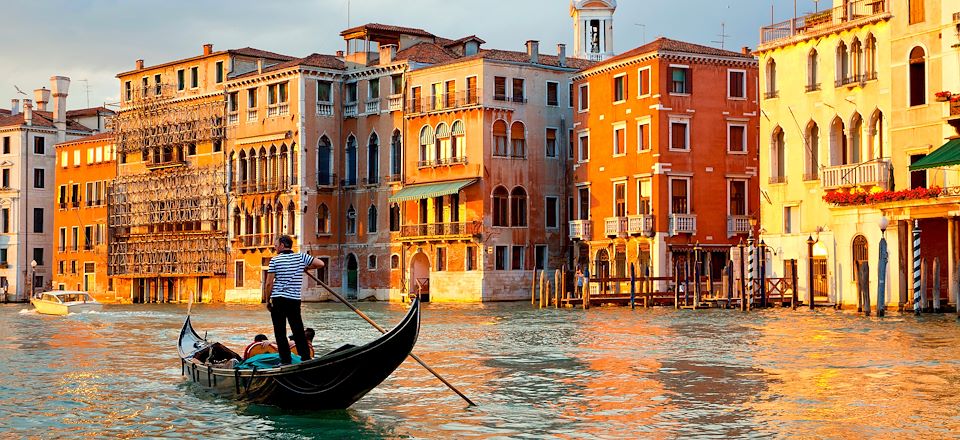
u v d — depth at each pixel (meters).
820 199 45.16
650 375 21.88
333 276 68.00
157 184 77.00
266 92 69.38
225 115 72.25
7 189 86.94
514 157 60.84
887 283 39.56
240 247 70.81
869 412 17.11
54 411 18.30
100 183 82.62
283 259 17.14
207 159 73.81
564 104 62.66
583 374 22.19
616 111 57.06
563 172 62.56
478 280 59.84
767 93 47.88
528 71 61.47
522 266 61.22
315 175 67.62
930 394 18.81
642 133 55.41
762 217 48.09
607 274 57.81
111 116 92.31
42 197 87.94
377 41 67.94
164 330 38.97
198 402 18.69
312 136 67.44
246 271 70.88
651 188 54.59
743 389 19.72
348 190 67.81
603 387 20.25
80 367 24.83
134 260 78.75
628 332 32.59
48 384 21.67
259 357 18.27
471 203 60.25
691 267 54.66
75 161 84.81
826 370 22.12
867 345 26.72
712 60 55.06
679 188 54.59
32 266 81.25
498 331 34.19
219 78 72.75
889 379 20.69
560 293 51.31
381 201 65.62
